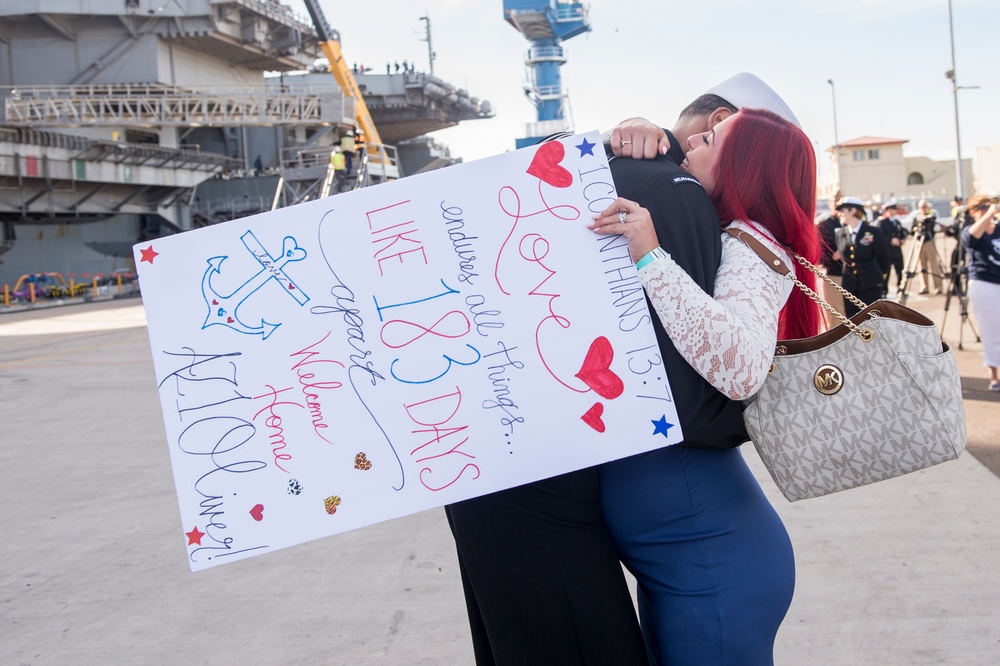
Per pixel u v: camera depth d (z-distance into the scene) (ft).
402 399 5.83
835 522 14.14
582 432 5.69
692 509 5.71
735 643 5.64
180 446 5.87
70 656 10.84
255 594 12.58
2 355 49.14
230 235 5.89
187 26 158.30
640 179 5.81
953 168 268.82
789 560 5.94
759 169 5.75
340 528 5.80
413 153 280.72
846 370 5.46
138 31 157.28
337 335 5.86
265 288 5.88
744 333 5.15
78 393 33.50
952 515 14.14
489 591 5.91
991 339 24.86
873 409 5.42
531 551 5.78
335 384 5.85
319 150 113.19
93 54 157.79
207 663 10.44
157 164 152.66
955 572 11.79
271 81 213.66
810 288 6.15
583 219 5.77
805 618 10.69
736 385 5.15
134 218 160.25
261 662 10.37
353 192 5.87
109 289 128.47
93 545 15.23
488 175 5.84
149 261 5.87
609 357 5.72
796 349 5.59
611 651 5.76
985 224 24.68
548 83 122.01
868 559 12.44
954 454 5.39
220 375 5.88
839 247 29.76
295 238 5.88
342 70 151.84
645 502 5.74
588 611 5.76
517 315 5.80
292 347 5.87
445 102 245.45
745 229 5.73
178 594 12.74
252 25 168.04
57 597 12.85
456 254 5.85
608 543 5.92
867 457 5.47
